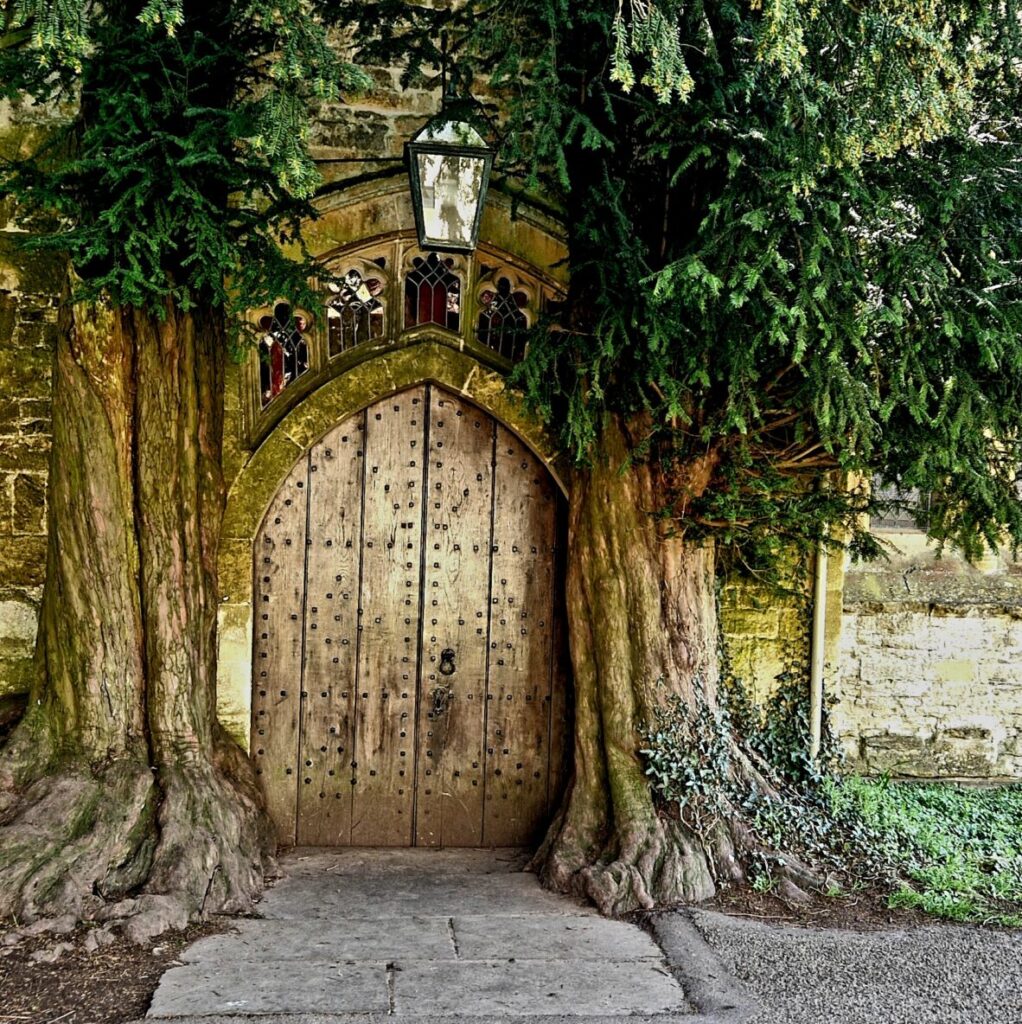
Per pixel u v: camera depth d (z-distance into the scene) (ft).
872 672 23.31
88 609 16.26
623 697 17.93
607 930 15.49
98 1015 12.29
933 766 23.52
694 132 15.65
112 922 14.29
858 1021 12.82
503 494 19.85
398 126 19.22
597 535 18.28
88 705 16.17
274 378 19.33
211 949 14.25
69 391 16.19
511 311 19.89
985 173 15.26
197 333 17.43
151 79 14.78
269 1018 12.33
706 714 18.31
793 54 12.85
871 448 15.34
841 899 16.89
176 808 15.85
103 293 15.79
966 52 14.52
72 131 16.11
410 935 15.16
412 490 19.65
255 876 16.83
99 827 15.23
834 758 21.04
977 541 17.04
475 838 19.75
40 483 18.49
